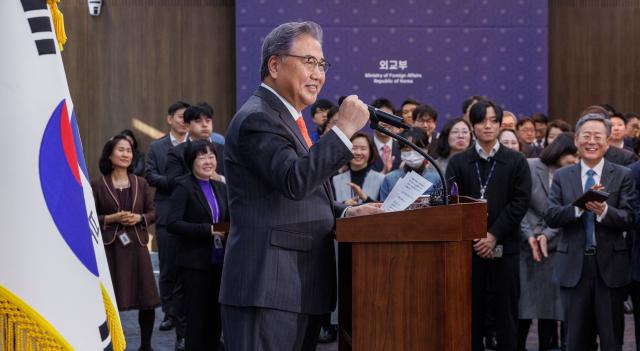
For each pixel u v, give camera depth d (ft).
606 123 22.34
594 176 22.33
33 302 10.95
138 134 44.96
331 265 13.32
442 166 25.94
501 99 43.24
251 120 12.75
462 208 12.48
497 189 23.07
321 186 13.44
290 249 12.93
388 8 42.91
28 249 10.99
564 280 22.24
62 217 11.23
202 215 21.76
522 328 25.82
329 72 42.88
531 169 25.79
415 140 24.35
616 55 45.50
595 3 45.42
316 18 42.70
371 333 12.80
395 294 12.73
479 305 23.03
